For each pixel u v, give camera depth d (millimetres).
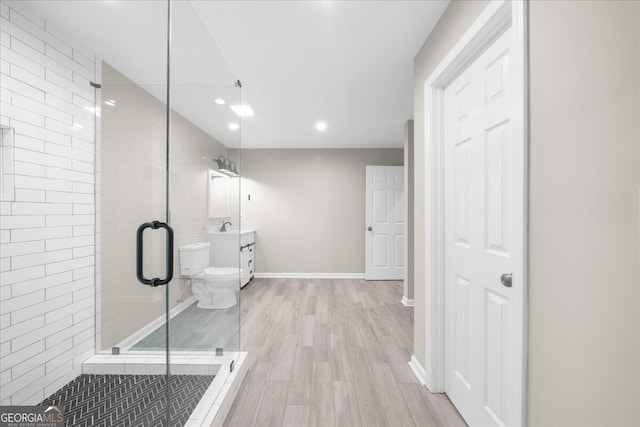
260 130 4383
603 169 724
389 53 2225
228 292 2107
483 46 1411
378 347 2555
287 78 2652
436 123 1891
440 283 1875
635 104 646
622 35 674
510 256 1211
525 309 1014
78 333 1684
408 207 3861
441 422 1610
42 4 1534
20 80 1470
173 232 1628
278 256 5523
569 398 836
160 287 1739
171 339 1722
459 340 1688
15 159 1445
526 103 996
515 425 1057
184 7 1684
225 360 1946
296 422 1606
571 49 814
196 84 1947
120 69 1813
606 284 719
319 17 1812
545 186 921
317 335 2818
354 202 5527
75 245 1712
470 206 1551
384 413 1682
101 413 1470
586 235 775
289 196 5535
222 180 2209
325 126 4160
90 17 1641
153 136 1781
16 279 1418
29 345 1465
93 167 1825
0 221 1379
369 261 5254
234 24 1880
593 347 757
